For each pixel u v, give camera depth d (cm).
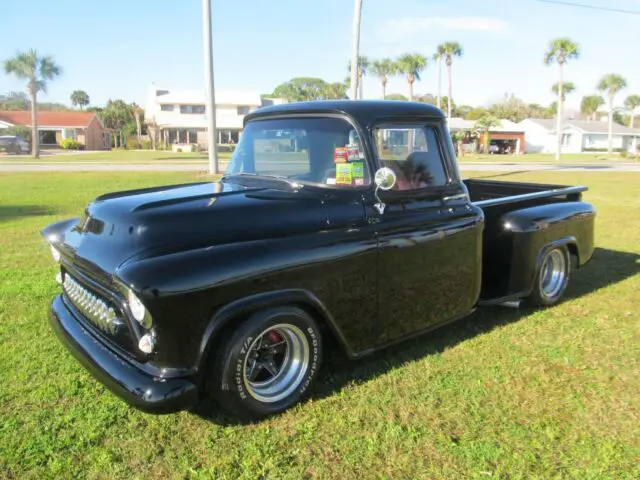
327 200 337
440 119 390
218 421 312
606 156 5341
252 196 331
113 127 8231
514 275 473
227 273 279
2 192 1435
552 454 283
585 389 351
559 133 4266
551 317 483
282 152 368
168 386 267
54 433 300
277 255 299
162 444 291
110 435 299
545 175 2245
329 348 381
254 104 6438
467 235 402
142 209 300
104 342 302
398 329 369
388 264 351
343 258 326
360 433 300
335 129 349
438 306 393
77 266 323
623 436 299
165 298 262
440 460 278
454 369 376
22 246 768
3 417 315
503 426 308
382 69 5728
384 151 354
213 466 273
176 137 6369
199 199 318
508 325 462
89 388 350
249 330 291
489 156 5162
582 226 534
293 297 304
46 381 358
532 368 379
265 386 316
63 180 1805
